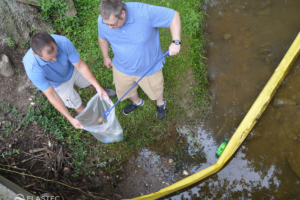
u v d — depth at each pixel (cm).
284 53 394
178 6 419
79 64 241
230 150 310
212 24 431
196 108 353
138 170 316
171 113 348
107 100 259
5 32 348
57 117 330
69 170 300
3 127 310
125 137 334
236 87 372
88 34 400
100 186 302
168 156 324
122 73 257
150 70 251
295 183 301
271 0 443
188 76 370
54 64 219
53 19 400
